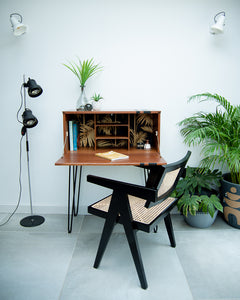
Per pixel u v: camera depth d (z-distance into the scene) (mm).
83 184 2471
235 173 2234
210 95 2096
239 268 1679
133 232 1474
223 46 2279
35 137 2387
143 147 2336
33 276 1597
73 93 2320
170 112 2357
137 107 2352
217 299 1417
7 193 2490
